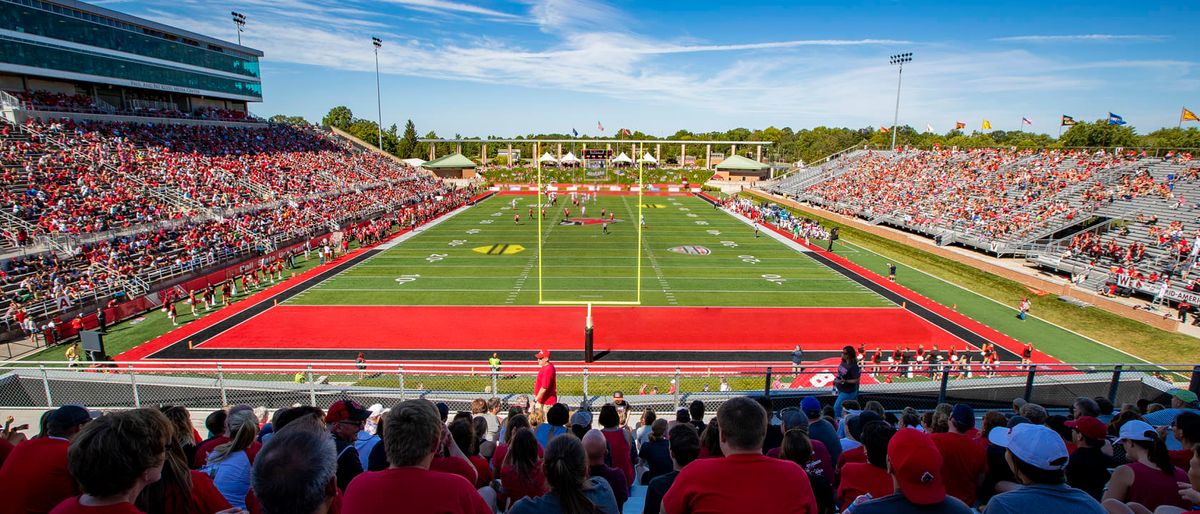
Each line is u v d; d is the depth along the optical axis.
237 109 61.84
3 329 18.72
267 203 39.59
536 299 24.73
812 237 40.66
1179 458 4.55
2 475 2.84
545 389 9.72
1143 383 9.89
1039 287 26.50
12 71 37.06
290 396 10.58
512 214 53.38
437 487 2.51
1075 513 2.54
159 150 40.72
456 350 18.70
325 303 23.98
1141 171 37.72
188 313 22.55
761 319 22.11
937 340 19.88
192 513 2.77
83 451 2.17
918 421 6.02
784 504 2.54
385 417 2.64
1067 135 69.31
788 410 5.05
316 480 1.98
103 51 42.97
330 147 64.25
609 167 88.44
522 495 3.82
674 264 32.00
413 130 99.38
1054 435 2.62
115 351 18.27
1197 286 21.97
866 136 133.50
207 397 10.84
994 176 46.16
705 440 4.34
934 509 2.55
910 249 36.31
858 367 9.17
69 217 26.95
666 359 18.14
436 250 35.81
